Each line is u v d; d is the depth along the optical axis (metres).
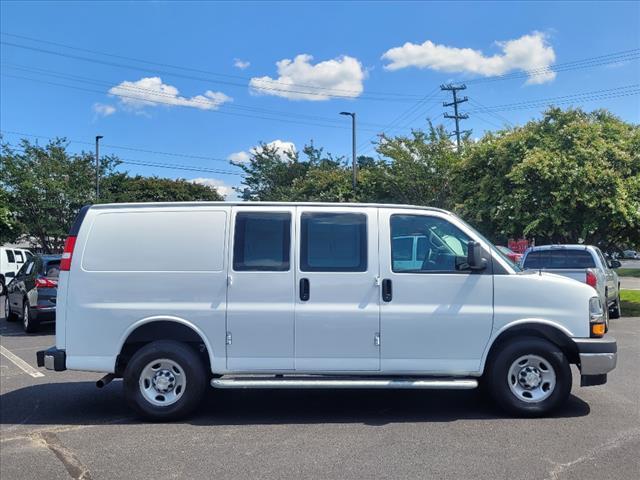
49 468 4.86
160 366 6.12
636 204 15.66
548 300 6.08
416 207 6.30
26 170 31.92
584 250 12.90
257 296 6.05
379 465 4.80
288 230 6.16
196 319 6.04
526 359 6.07
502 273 6.11
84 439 5.59
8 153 32.19
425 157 25.78
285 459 4.97
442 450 5.13
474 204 18.55
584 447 5.17
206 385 6.18
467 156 19.88
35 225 32.06
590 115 18.45
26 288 13.46
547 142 16.91
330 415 6.29
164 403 6.07
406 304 6.05
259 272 6.08
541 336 6.21
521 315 6.05
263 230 6.18
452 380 5.98
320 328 6.02
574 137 16.61
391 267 6.09
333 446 5.28
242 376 6.14
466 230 6.27
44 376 8.58
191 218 6.22
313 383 5.87
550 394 6.04
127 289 6.12
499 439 5.40
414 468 4.72
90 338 6.09
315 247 6.14
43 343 11.74
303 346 6.03
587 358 5.96
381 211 6.24
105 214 6.27
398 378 6.06
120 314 6.07
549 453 5.03
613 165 16.34
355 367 6.04
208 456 5.07
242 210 6.23
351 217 6.21
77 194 32.78
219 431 5.77
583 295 6.11
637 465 4.75
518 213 16.56
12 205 29.97
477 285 6.08
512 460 4.87
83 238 6.21
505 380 6.05
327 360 6.04
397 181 26.16
